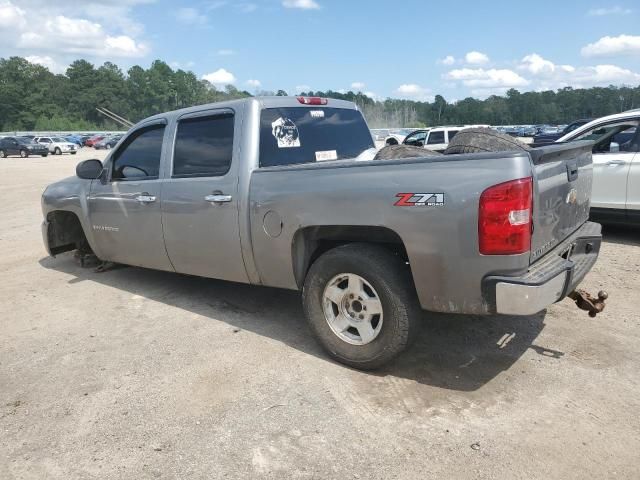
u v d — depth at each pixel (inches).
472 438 113.2
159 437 117.0
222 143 169.0
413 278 128.5
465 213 118.0
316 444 112.8
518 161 114.4
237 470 105.7
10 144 1587.1
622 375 137.4
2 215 448.8
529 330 166.6
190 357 154.9
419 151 161.5
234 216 161.6
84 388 139.3
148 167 195.0
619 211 277.7
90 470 107.2
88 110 4712.1
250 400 130.6
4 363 155.6
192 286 221.8
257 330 173.3
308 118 182.5
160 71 4662.9
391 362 147.8
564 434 113.6
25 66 4739.2
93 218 220.4
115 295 214.5
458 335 164.4
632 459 105.3
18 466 109.3
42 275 250.2
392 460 107.0
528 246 118.0
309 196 142.1
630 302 187.8
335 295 144.0
